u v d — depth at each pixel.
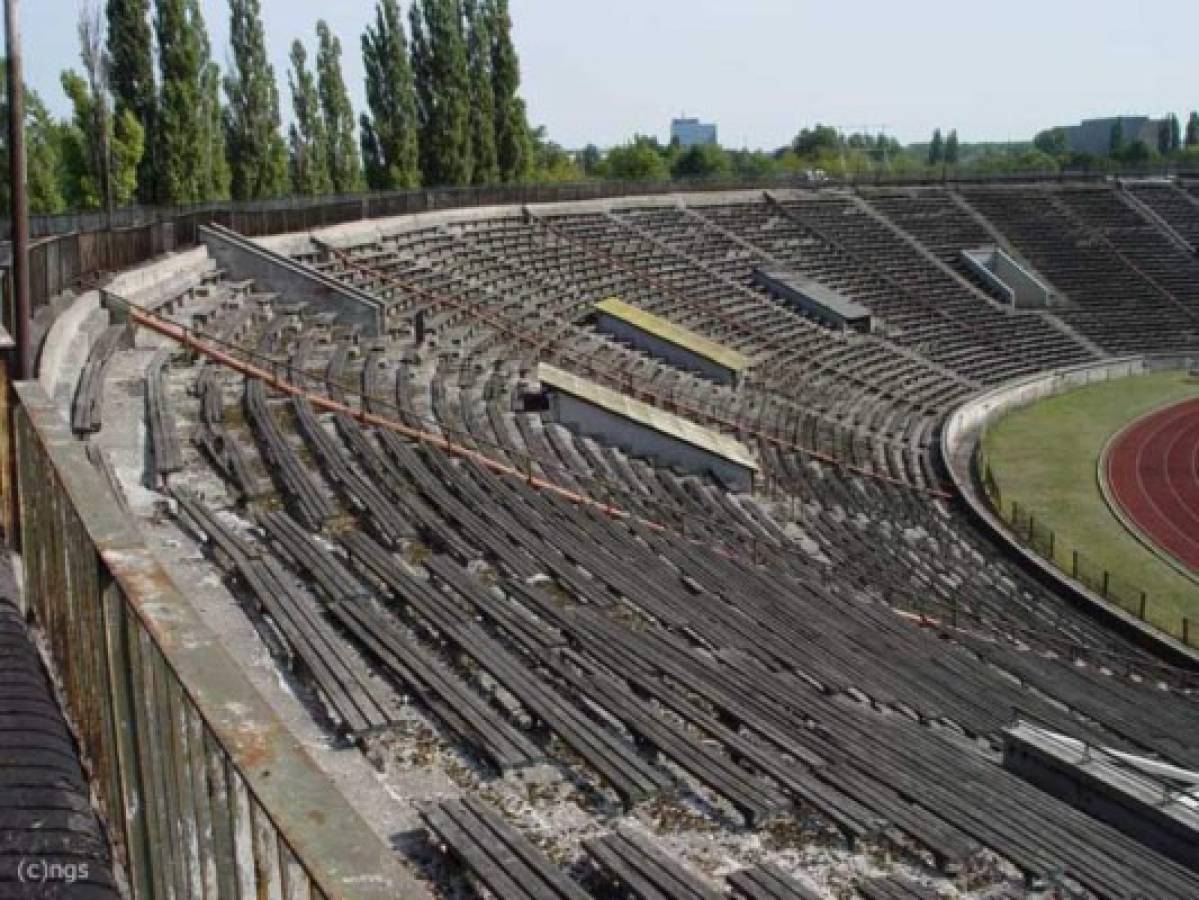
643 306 51.88
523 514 23.38
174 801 4.25
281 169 58.78
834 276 65.19
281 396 26.05
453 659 15.16
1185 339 68.81
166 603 4.11
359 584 17.17
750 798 12.80
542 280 49.81
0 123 42.53
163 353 26.19
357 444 23.80
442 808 11.05
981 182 81.56
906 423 49.97
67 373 21.12
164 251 32.66
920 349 60.00
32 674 6.85
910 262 69.50
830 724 16.95
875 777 15.14
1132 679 28.00
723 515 30.58
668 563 23.83
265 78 57.59
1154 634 30.98
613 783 12.36
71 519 6.25
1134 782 17.33
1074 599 33.66
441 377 32.75
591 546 22.70
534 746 12.81
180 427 22.27
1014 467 47.53
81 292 25.23
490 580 18.80
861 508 37.25
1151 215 79.88
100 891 4.76
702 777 13.00
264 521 18.22
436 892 10.14
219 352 27.44
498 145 71.12
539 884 9.88
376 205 47.03
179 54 49.59
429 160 66.75
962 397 55.38
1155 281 73.50
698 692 16.12
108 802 5.60
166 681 4.18
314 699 13.23
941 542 36.34
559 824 11.70
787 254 65.50
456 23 66.00
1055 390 61.16
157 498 18.50
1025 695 23.02
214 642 3.70
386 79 64.00
